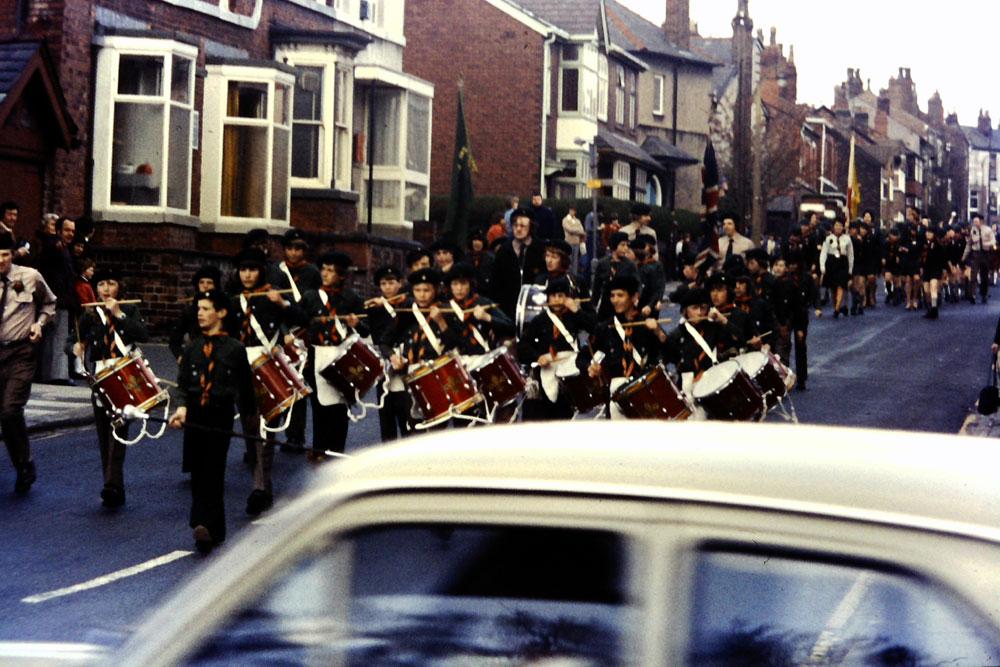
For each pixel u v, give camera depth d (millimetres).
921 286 36656
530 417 12406
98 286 12602
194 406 10250
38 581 9281
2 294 12227
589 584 2795
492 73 50875
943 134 146375
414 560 2900
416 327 12328
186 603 3012
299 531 2963
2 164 22891
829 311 34375
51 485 12656
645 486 2805
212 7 28688
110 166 25750
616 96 60219
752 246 21219
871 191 101375
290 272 14125
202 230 28266
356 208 32156
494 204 46750
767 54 86250
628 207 49219
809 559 2672
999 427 16703
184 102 26625
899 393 19828
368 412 17859
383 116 36188
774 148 73312
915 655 2592
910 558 2617
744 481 2789
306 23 32656
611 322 12430
